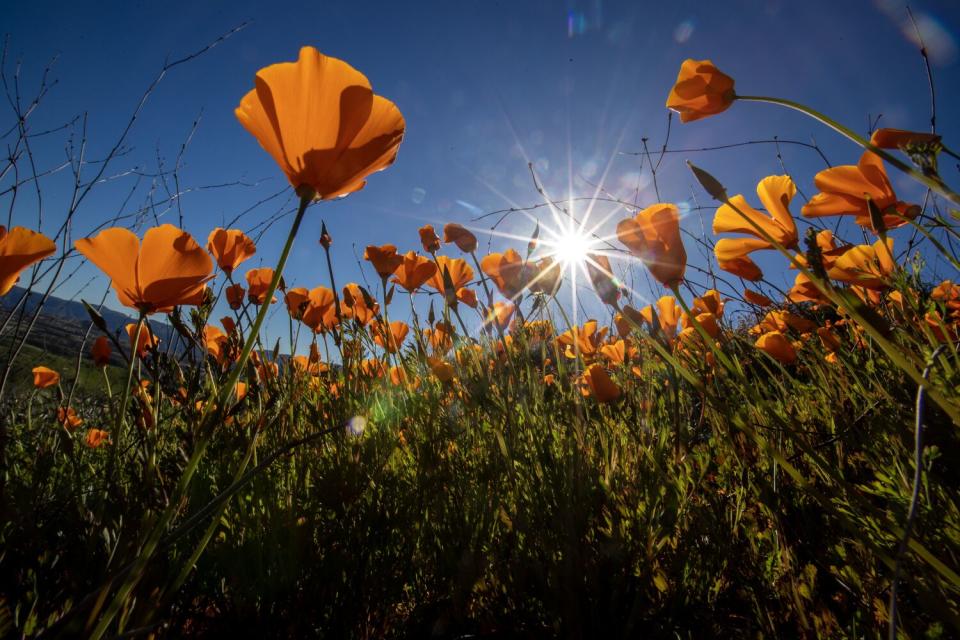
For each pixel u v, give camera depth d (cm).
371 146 16
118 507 26
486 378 33
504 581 28
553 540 27
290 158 15
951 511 21
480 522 29
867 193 22
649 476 29
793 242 24
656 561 27
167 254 20
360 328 45
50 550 24
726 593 27
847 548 24
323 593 26
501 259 36
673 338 33
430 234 48
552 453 31
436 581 29
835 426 33
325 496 30
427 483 33
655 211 20
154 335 29
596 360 53
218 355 35
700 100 22
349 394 40
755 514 32
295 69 15
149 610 18
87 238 19
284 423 37
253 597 25
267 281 44
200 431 17
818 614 23
